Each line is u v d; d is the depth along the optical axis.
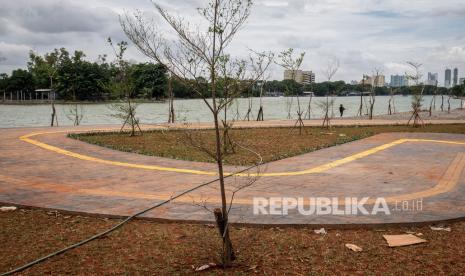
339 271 4.26
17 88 103.00
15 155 12.16
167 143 15.56
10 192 7.61
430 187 7.98
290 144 15.30
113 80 21.94
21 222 6.00
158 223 5.91
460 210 6.34
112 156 12.19
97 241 5.19
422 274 4.19
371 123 26.56
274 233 5.45
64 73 89.38
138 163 10.98
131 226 5.78
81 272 4.25
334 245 5.01
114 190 7.77
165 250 4.86
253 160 11.45
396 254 4.73
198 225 5.80
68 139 16.19
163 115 52.03
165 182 8.52
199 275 4.16
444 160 11.40
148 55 5.80
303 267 4.36
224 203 4.32
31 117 48.62
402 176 9.10
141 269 4.32
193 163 11.01
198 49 4.80
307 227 5.64
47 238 5.30
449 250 4.86
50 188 7.95
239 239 5.20
